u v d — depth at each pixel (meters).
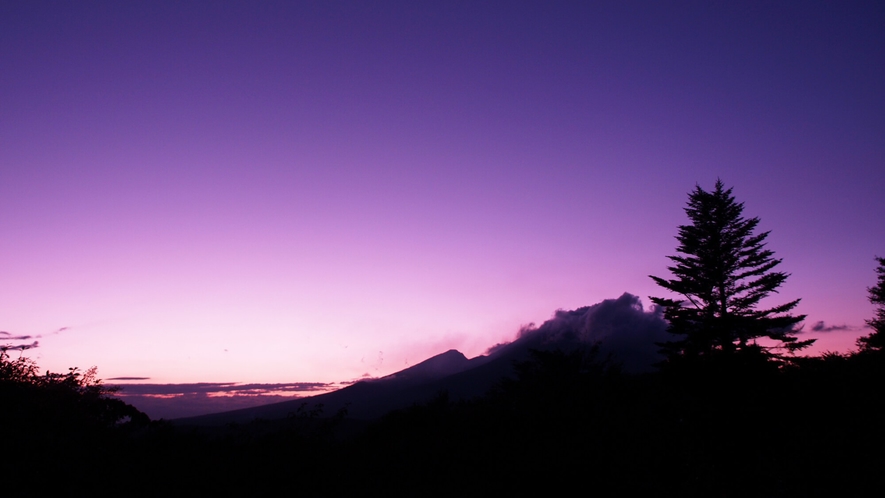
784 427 13.50
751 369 23.84
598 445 12.01
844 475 9.67
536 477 9.98
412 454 11.66
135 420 12.11
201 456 10.27
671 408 17.47
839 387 16.22
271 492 9.02
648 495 9.28
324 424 12.66
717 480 9.89
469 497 9.06
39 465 8.45
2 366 11.31
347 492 9.19
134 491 8.34
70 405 11.14
